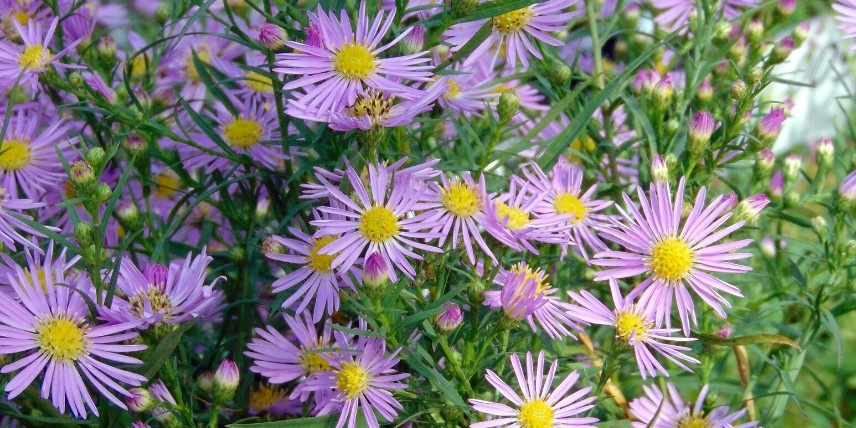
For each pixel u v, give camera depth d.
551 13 0.42
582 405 0.37
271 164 0.44
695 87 0.47
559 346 0.42
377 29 0.38
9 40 0.45
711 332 0.45
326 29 0.38
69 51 0.46
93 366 0.35
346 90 0.37
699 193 0.38
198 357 0.44
